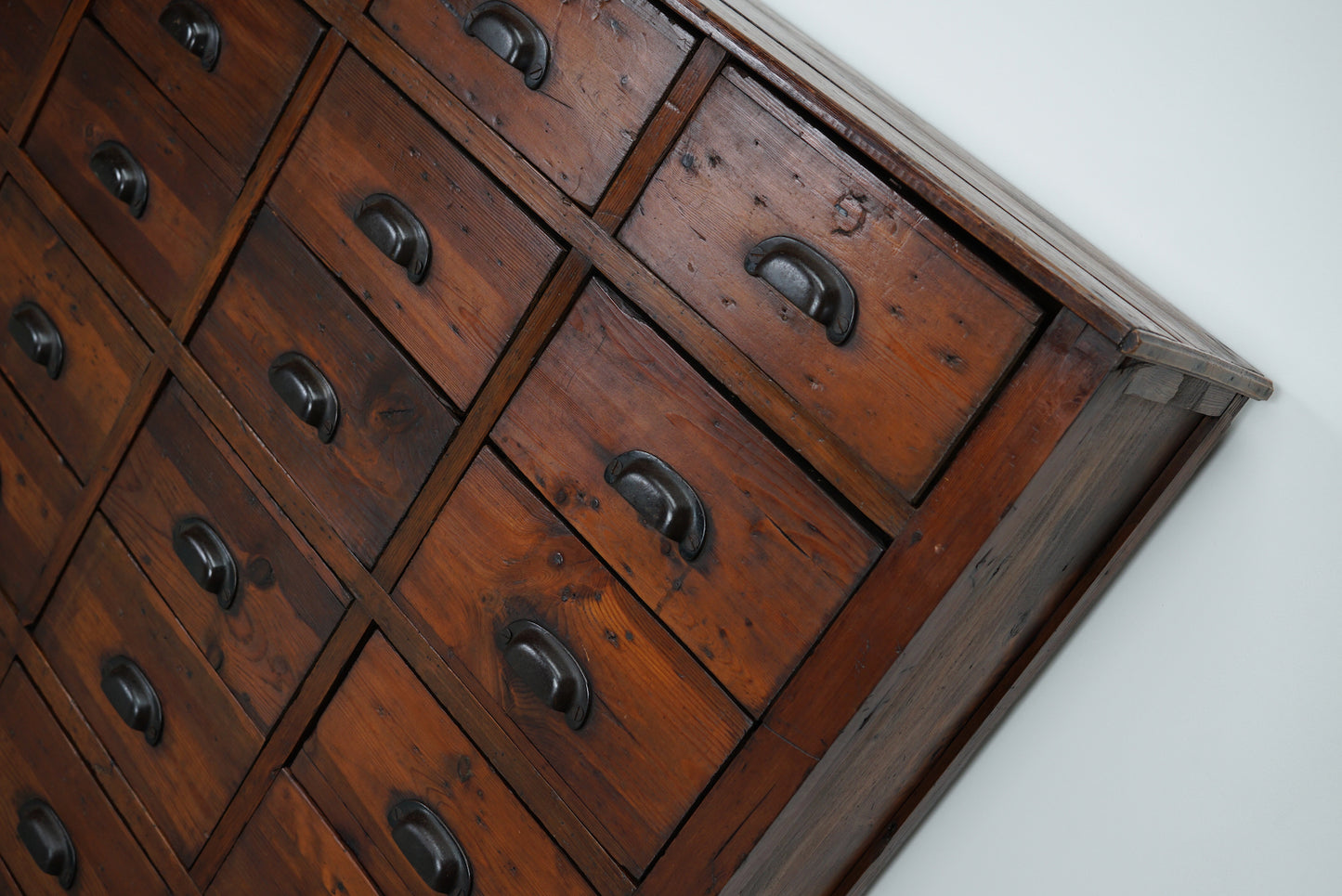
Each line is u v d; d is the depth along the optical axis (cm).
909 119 117
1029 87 128
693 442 92
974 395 79
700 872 91
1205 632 118
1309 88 112
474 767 104
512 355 100
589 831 97
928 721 106
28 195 138
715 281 90
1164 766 121
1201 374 90
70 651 136
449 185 104
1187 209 119
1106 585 121
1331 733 112
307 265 114
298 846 115
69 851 134
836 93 90
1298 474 113
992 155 131
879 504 83
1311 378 112
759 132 88
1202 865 119
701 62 90
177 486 125
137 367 128
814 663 86
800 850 101
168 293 125
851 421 84
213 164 120
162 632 127
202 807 123
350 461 111
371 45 108
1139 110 121
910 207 81
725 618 90
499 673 102
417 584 107
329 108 111
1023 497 78
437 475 106
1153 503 112
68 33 132
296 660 116
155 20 124
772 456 88
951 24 132
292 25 114
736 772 89
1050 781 128
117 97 128
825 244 85
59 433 137
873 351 83
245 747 119
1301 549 113
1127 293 93
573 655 98
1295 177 113
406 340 107
